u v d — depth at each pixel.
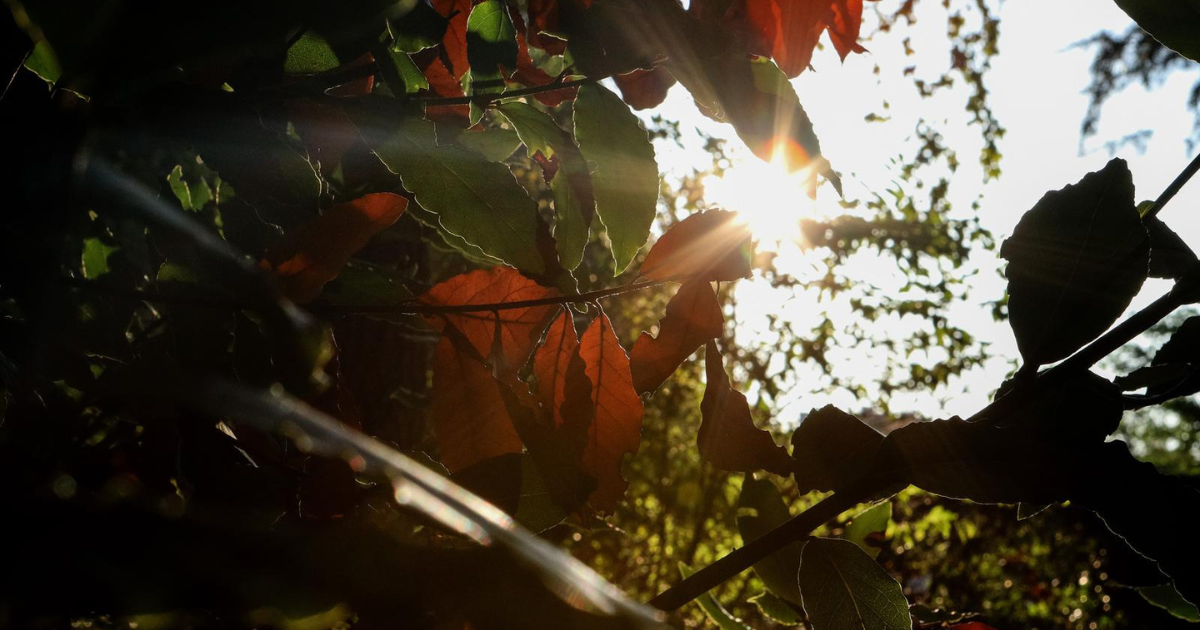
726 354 3.67
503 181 0.51
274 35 0.34
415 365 1.04
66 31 0.31
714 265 0.50
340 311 0.48
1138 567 0.52
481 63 0.54
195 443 0.44
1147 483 0.41
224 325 0.44
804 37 0.54
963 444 0.42
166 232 0.42
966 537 4.17
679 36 0.49
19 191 0.37
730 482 3.49
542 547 0.25
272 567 0.25
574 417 0.47
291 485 0.44
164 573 0.23
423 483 0.24
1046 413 0.43
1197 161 0.47
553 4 0.54
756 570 0.58
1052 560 4.34
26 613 0.23
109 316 0.49
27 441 0.45
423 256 0.99
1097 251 0.44
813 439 0.46
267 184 0.48
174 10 0.32
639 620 0.26
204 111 0.44
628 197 0.53
